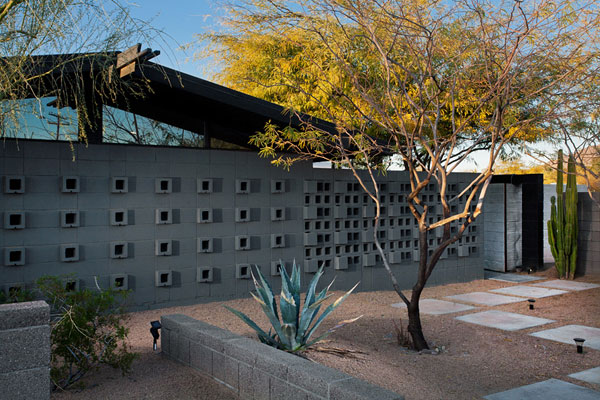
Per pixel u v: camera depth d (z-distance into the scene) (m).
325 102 11.76
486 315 8.82
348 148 9.30
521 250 14.76
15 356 3.82
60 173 7.75
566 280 12.99
